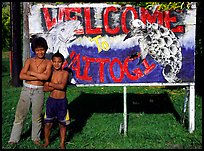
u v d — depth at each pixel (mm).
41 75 6730
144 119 8789
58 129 7832
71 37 7344
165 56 7414
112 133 7617
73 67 7379
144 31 7363
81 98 11398
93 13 7324
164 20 7379
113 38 7359
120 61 7395
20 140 7148
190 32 7410
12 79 14789
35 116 6910
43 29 7320
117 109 10023
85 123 8422
